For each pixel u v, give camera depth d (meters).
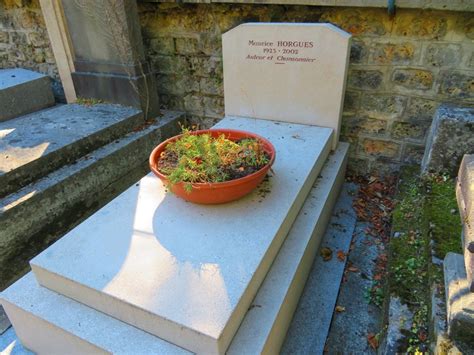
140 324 1.40
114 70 3.41
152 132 3.32
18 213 2.30
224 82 3.11
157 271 1.50
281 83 2.87
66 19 3.41
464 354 1.26
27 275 1.74
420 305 1.58
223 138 2.03
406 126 2.80
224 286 1.42
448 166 2.28
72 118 3.22
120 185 3.09
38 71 4.30
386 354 1.43
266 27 2.71
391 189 2.95
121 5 3.03
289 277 1.67
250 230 1.73
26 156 2.53
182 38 3.35
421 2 2.28
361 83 2.80
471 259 1.25
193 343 1.30
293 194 2.00
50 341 1.60
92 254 1.62
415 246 1.90
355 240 2.49
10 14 4.03
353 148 3.08
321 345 1.80
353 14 2.61
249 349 1.33
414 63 2.57
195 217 1.83
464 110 2.26
